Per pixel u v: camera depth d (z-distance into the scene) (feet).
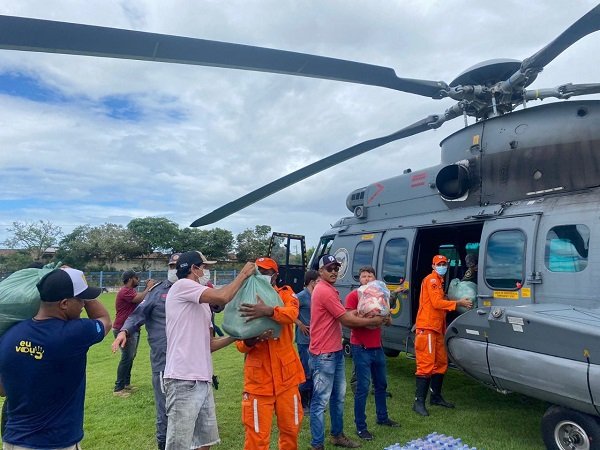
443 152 20.75
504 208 16.94
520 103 17.61
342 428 14.08
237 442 14.88
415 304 20.52
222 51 11.26
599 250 13.24
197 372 10.55
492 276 16.37
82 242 138.41
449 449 11.40
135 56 10.81
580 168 15.29
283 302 11.97
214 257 147.23
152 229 142.92
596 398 10.71
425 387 16.90
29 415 7.39
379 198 24.03
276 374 11.27
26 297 7.63
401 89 16.24
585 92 16.11
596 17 11.01
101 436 15.64
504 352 13.02
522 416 16.55
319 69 13.38
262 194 20.36
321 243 29.27
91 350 32.30
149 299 13.91
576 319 11.64
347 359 26.08
